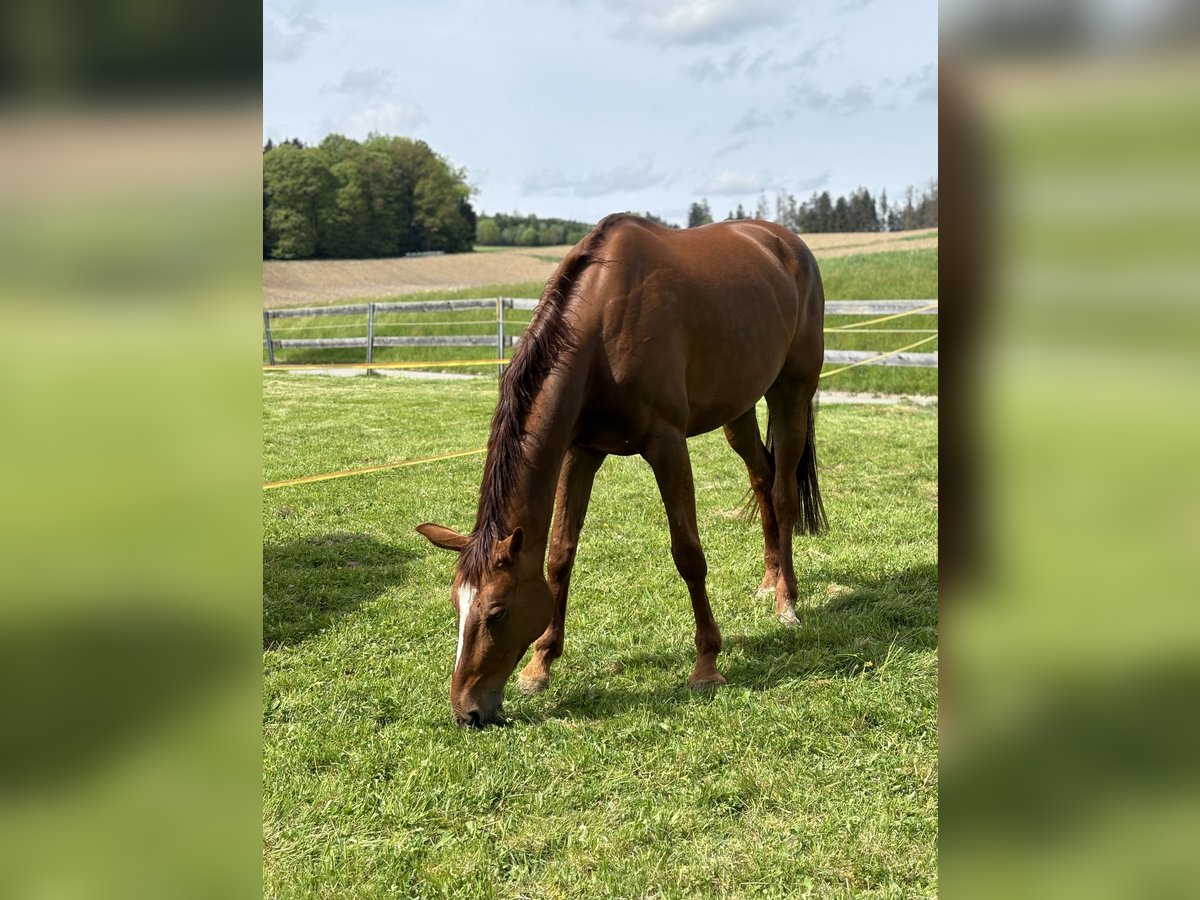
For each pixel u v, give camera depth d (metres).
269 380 14.27
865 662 3.41
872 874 2.24
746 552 5.01
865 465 7.19
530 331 3.07
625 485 6.79
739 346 3.63
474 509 6.17
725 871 2.28
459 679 2.88
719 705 3.14
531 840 2.45
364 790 2.71
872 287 20.36
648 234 3.46
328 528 5.73
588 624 3.99
